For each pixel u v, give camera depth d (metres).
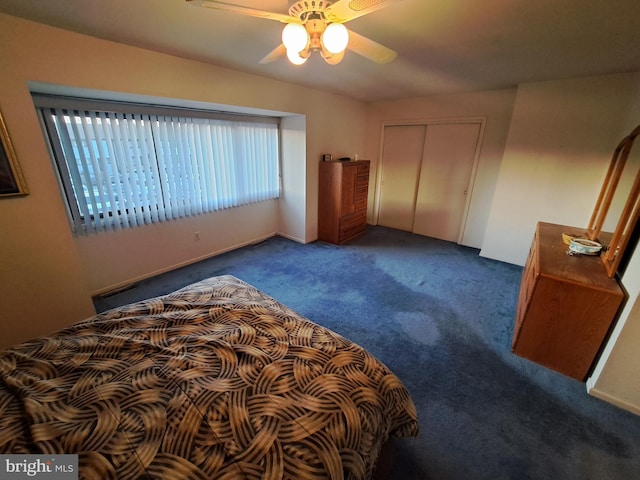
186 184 3.22
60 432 0.79
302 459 0.79
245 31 1.83
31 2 1.45
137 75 2.17
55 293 2.04
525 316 1.90
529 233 3.43
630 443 1.40
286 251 3.95
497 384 1.76
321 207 4.28
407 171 4.78
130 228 2.88
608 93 2.71
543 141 3.12
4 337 1.87
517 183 3.37
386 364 1.92
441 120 4.16
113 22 1.69
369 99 4.50
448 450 1.36
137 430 0.82
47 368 1.03
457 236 4.43
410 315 2.48
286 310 1.57
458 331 2.27
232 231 3.93
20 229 1.82
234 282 1.89
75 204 2.45
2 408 0.87
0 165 1.68
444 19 1.62
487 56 2.26
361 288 2.94
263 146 3.93
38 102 2.12
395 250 4.05
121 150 2.65
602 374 1.61
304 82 3.32
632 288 1.51
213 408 0.89
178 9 1.53
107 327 1.30
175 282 3.01
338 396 0.97
